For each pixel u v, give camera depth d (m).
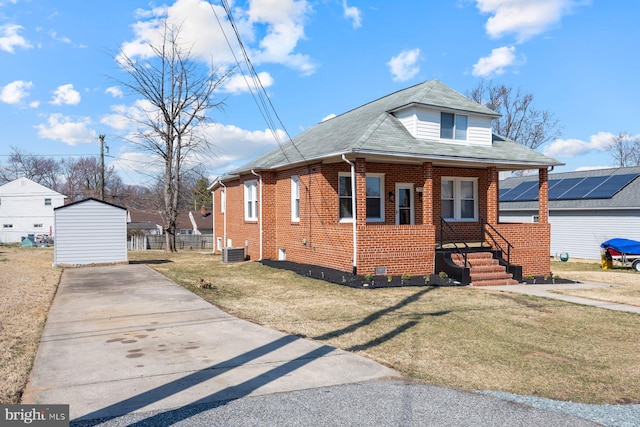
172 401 4.48
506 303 10.17
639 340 7.39
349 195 15.35
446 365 5.93
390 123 14.96
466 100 16.31
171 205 28.39
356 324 8.00
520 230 15.16
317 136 17.98
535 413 4.43
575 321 8.64
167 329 7.42
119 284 12.36
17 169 69.56
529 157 15.67
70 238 16.88
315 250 14.85
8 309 8.55
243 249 19.05
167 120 27.61
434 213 16.42
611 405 4.76
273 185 18.06
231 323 7.88
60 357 5.88
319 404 4.46
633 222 22.03
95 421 4.00
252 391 4.78
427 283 12.54
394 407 4.44
